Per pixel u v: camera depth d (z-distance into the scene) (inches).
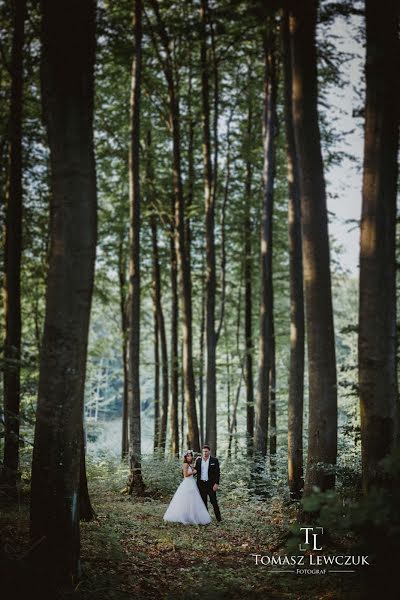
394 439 239.1
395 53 247.1
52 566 207.8
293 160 501.4
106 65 714.2
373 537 158.1
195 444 641.6
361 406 246.1
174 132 684.1
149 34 688.4
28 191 666.2
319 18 349.4
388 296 244.5
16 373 402.0
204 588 239.6
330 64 460.8
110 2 611.8
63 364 213.6
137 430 560.7
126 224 885.8
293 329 479.8
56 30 217.9
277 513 427.5
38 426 214.8
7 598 177.3
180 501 404.8
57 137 217.3
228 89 802.2
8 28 541.6
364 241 248.2
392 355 243.8
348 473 297.1
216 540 346.0
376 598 163.0
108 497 522.6
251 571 269.3
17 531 280.5
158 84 744.3
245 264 923.4
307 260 326.3
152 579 252.1
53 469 211.8
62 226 216.4
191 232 912.3
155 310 975.0
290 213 498.6
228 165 869.2
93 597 205.3
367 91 251.3
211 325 659.4
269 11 397.4
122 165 815.1
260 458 588.1
